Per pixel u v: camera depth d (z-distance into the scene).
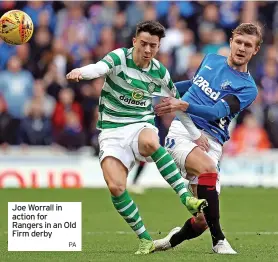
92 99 51.78
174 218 35.09
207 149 23.97
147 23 22.73
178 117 23.70
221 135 24.44
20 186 49.50
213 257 22.52
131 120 23.33
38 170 49.69
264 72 54.19
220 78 24.42
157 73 23.34
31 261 21.64
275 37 56.69
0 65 53.72
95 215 35.81
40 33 54.66
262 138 52.44
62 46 54.19
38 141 51.03
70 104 51.19
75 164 49.97
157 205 40.72
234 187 50.34
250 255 23.20
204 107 23.42
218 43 55.00
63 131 50.72
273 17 58.69
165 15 56.38
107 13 56.69
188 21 56.91
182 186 22.66
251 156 50.78
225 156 50.75
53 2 56.69
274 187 50.59
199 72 24.95
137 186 48.56
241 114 52.41
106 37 54.75
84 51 54.84
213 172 23.36
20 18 24.19
